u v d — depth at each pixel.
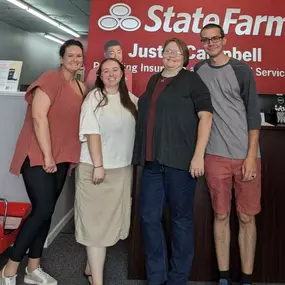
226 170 2.06
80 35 12.26
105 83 1.99
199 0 3.18
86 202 2.00
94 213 2.00
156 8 3.19
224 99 2.02
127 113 2.02
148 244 2.04
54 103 1.98
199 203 2.33
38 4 7.92
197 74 1.98
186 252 1.99
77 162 2.04
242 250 2.19
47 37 12.98
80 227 2.02
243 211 2.12
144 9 3.21
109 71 1.96
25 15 9.04
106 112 1.95
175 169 1.88
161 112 1.89
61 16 9.16
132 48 3.21
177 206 1.94
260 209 2.20
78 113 2.05
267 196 2.32
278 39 3.15
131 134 2.05
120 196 2.04
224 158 2.04
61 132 2.01
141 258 2.37
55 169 2.00
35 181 1.99
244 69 1.99
